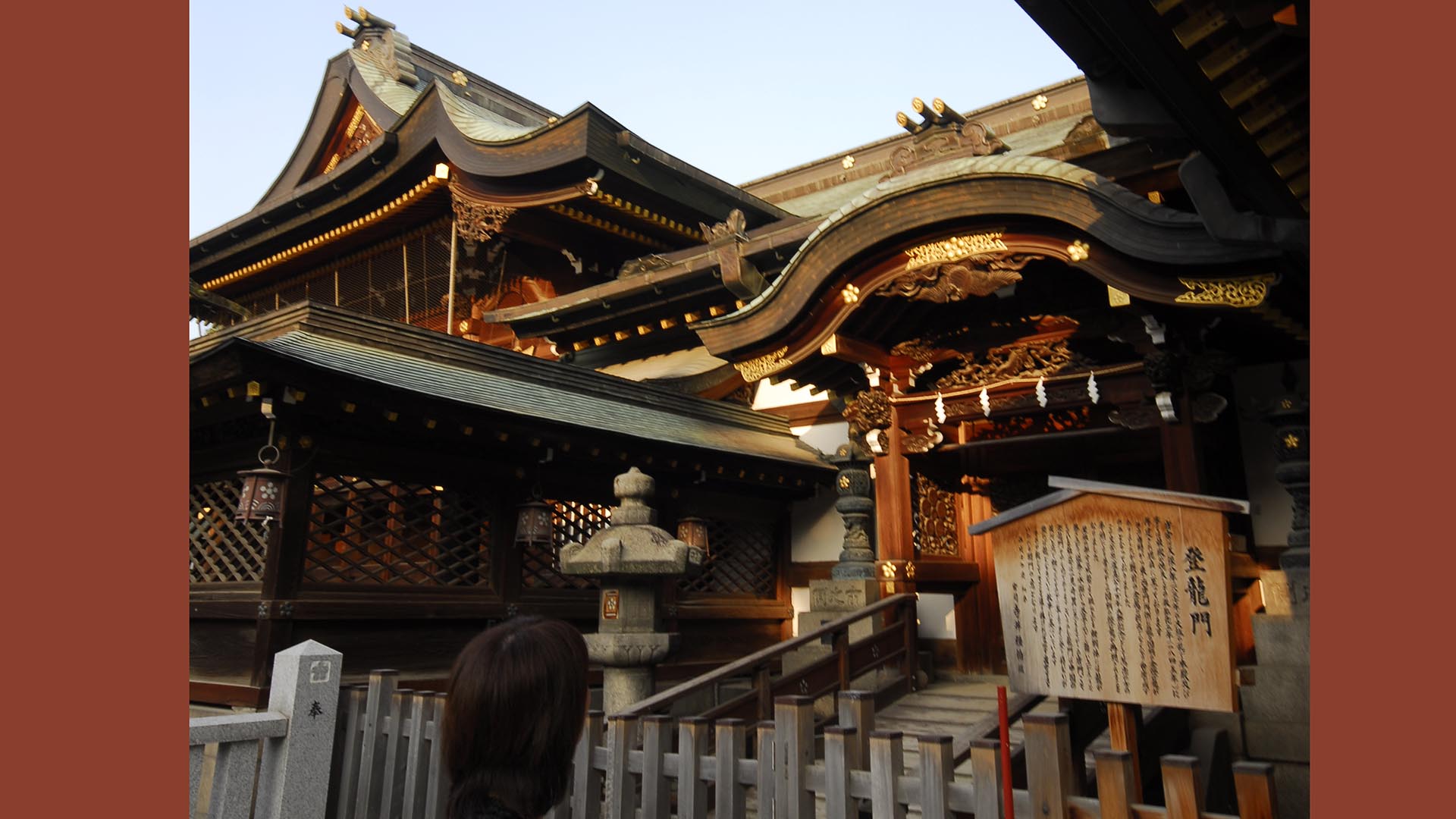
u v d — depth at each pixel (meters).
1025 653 3.78
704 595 9.66
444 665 7.52
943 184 6.94
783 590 10.66
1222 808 5.50
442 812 4.78
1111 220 6.26
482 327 14.72
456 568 7.83
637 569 6.08
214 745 5.88
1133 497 3.58
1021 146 13.83
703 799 4.15
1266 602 7.30
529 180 11.95
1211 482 7.18
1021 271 7.39
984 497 9.73
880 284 7.52
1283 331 6.80
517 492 8.37
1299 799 5.57
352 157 13.38
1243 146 4.12
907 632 8.03
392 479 7.48
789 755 3.88
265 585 6.54
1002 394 8.02
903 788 3.53
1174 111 3.91
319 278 16.58
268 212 14.76
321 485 7.07
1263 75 3.72
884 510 8.47
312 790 4.37
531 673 1.98
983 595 9.52
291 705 4.35
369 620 7.03
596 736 4.57
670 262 11.44
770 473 9.84
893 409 8.53
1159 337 6.54
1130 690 3.49
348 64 15.84
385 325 8.16
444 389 7.47
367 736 5.41
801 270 7.72
